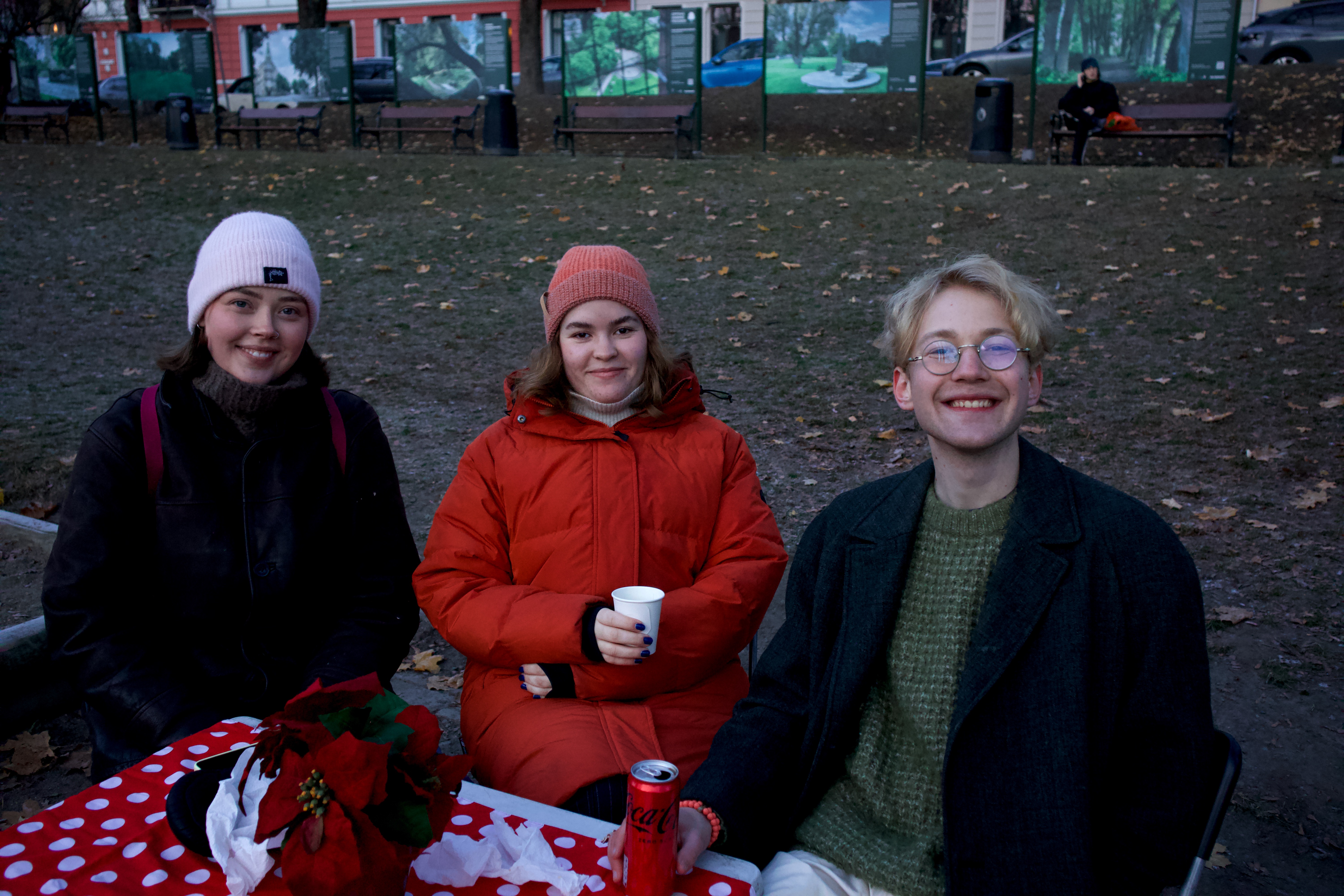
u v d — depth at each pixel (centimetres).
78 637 220
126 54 1775
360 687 144
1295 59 1894
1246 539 458
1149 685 162
